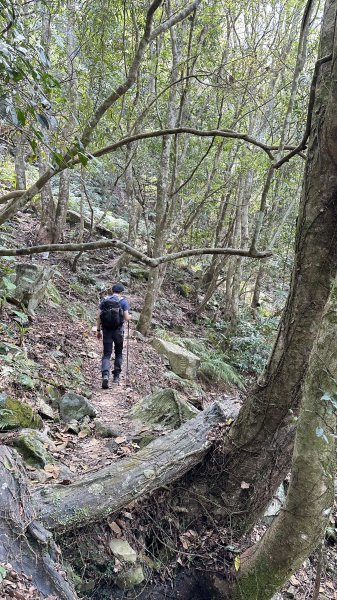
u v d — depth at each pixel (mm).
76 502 3107
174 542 3736
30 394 4668
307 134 2791
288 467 3900
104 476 3395
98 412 5148
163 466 3615
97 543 3285
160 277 9000
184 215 11742
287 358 3465
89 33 6535
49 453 3764
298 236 3299
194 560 3725
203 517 3967
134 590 3322
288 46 8867
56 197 12391
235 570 3582
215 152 10523
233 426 3920
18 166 9867
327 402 2537
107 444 4289
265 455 3814
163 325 9891
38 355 5609
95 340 7500
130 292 10383
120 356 6402
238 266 10531
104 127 7625
